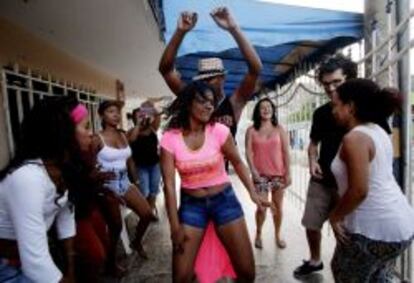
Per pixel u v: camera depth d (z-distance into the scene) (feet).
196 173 7.38
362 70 12.24
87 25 14.75
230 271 7.95
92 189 6.87
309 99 19.69
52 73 17.30
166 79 8.17
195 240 7.43
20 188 5.02
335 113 6.79
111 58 21.80
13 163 5.37
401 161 9.70
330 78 8.71
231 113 8.18
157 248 14.28
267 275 11.33
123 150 12.05
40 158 5.43
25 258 5.02
